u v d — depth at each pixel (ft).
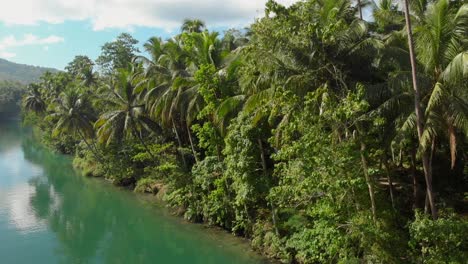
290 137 58.90
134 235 88.69
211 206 85.87
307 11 58.90
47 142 233.14
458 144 58.34
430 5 55.11
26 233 92.02
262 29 57.52
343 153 52.70
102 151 146.72
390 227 54.54
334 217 55.72
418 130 48.78
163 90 102.12
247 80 66.59
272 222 72.38
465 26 50.06
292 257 64.44
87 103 164.04
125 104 121.80
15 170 168.25
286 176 58.03
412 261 50.96
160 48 120.57
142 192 122.31
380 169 57.98
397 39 59.98
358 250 55.47
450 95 49.11
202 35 90.68
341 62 56.24
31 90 270.05
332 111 51.88
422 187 70.33
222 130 78.07
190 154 109.91
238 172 71.51
